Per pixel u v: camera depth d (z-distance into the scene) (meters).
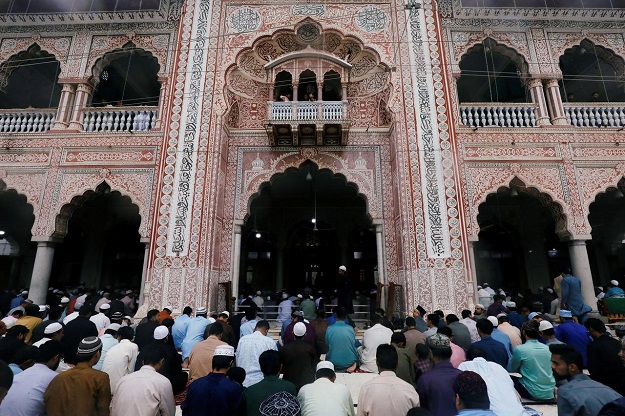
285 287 11.05
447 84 7.25
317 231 11.55
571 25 7.80
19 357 2.41
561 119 7.23
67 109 7.59
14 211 10.01
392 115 7.30
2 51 7.91
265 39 7.93
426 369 2.95
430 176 6.71
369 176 7.61
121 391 2.15
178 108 7.23
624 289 9.23
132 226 10.55
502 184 6.89
